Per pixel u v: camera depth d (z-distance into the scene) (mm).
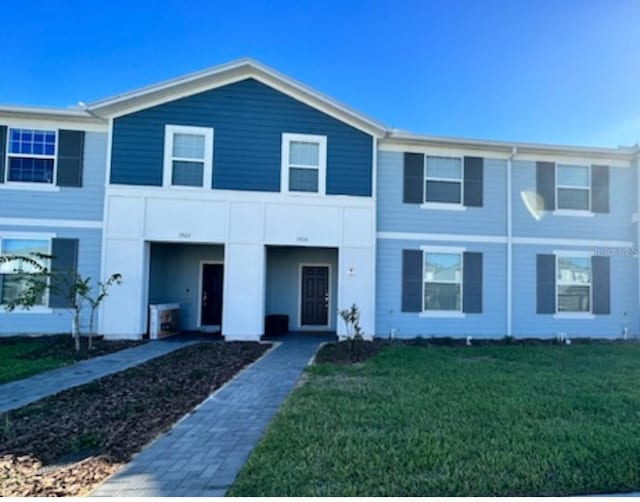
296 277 13945
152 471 3422
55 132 11094
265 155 11352
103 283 10258
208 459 3670
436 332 11914
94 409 5172
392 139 11898
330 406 5113
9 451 3867
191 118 11195
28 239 10898
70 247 10961
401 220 11977
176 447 3947
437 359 8594
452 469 3361
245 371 7445
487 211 12281
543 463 3459
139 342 10438
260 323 11117
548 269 12367
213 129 11234
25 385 6410
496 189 12375
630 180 12844
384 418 4641
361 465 3410
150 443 4055
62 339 10414
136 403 5441
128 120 11023
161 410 5145
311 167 11516
